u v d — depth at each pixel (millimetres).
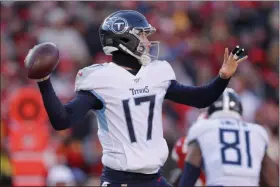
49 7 49969
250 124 22031
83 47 47750
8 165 33375
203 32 53125
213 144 21453
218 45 51531
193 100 16844
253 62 52531
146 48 16562
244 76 46625
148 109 16250
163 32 50781
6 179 33188
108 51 16641
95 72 16188
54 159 32688
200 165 21609
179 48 49250
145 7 52719
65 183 29234
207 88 16766
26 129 28219
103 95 16094
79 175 33000
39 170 28234
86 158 35719
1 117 34688
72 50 46156
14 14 49500
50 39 47000
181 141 23297
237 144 21484
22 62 44312
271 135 43219
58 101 15375
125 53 16547
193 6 54938
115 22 16500
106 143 16234
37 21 48688
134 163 15930
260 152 21672
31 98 28219
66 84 41906
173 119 40562
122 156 16016
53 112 15289
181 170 23250
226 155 21328
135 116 16125
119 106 16078
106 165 16219
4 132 34219
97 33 48625
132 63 16625
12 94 35562
